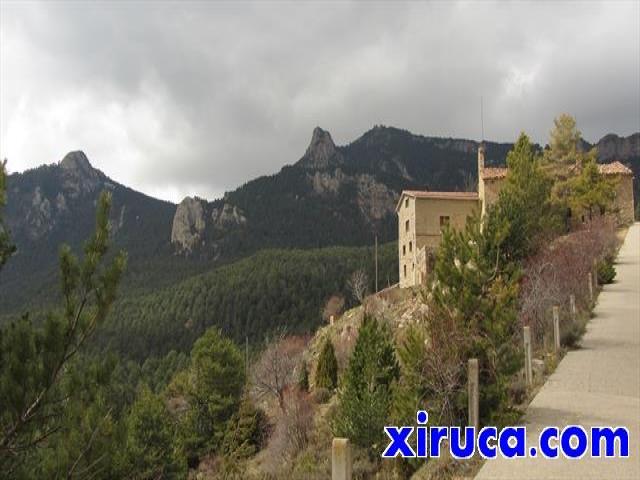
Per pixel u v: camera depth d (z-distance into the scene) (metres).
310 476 14.46
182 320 96.75
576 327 20.02
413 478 10.24
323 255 116.38
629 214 52.22
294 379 36.72
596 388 14.05
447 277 12.63
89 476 6.83
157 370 72.56
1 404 6.46
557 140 50.97
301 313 90.81
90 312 7.11
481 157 54.91
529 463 9.62
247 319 92.25
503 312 12.12
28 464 6.79
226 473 22.81
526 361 14.48
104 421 7.11
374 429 13.29
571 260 28.08
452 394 11.47
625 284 30.09
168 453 26.77
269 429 31.34
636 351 17.56
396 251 114.31
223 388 37.47
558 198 46.31
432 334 12.34
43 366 6.70
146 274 150.50
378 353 16.61
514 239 25.38
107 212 7.45
